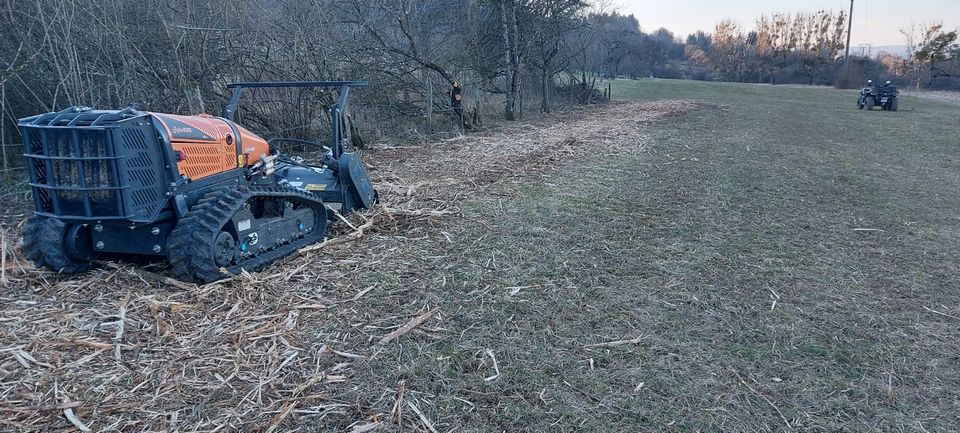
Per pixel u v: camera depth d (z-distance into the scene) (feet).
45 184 14.49
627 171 32.73
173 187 15.23
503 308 14.98
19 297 14.82
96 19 29.12
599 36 110.32
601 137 46.14
